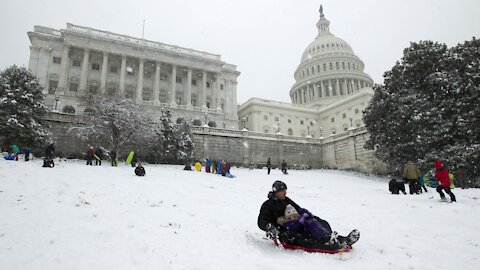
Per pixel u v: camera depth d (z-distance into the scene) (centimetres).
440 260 488
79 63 6166
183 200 1100
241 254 513
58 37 5978
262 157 4275
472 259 492
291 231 547
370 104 3284
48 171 1588
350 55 11119
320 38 12081
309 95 10794
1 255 498
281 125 8369
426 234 664
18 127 2653
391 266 455
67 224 696
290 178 2775
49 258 487
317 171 4050
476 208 987
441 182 1177
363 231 696
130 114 3125
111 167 2206
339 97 10156
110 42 6125
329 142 4644
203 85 6969
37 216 759
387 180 3244
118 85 6312
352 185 2391
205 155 3875
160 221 752
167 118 3628
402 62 3142
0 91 2817
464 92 2630
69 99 5375
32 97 2936
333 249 509
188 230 673
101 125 3016
